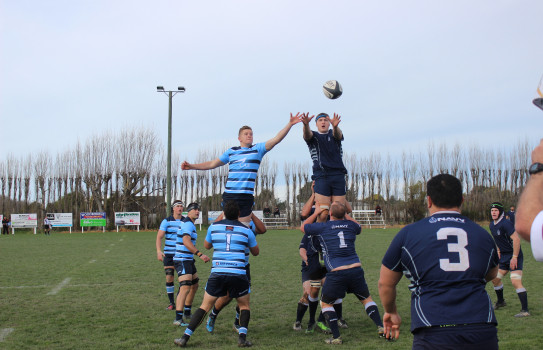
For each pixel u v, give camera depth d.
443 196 3.13
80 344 6.34
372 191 52.66
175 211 9.02
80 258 17.41
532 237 2.10
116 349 6.14
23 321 7.68
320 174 6.82
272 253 19.05
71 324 7.51
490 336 2.79
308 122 6.56
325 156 6.77
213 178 50.94
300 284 11.56
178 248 7.89
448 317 2.81
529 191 2.23
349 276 6.54
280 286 11.29
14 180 46.75
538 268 13.93
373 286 11.14
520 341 6.30
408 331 7.18
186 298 8.03
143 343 6.46
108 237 31.17
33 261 16.39
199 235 31.91
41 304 9.07
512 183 49.41
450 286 2.89
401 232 3.16
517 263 8.30
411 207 49.09
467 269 2.91
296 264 15.41
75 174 45.88
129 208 45.47
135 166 45.09
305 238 7.48
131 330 7.16
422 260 2.98
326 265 6.70
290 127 6.57
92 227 43.78
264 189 52.91
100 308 8.74
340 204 6.74
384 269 3.21
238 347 6.34
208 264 15.70
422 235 3.03
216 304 7.11
